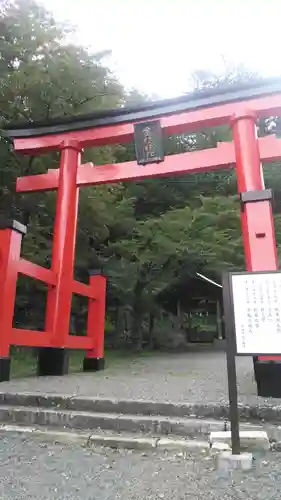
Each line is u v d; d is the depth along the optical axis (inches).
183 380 225.0
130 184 727.7
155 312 766.5
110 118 316.2
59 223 302.7
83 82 415.2
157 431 134.7
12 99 399.9
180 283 806.5
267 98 276.7
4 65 415.5
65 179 314.0
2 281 231.1
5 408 157.4
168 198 753.6
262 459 109.3
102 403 153.9
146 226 597.9
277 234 587.8
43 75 390.9
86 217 482.9
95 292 335.9
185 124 297.9
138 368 331.6
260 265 212.5
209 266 622.2
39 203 443.2
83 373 281.7
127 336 714.8
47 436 134.7
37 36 412.2
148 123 304.5
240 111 274.8
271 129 835.4
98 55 451.8
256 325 118.2
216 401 148.9
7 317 229.9
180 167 301.6
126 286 604.7
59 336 274.4
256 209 223.5
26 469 106.0
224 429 128.3
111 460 113.2
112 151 556.1
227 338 117.9
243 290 122.8
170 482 96.4
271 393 163.3
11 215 428.1
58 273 288.8
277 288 120.2
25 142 332.8
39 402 163.5
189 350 711.7
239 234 605.3
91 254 564.7
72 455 117.4
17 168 424.8
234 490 90.8
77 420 144.7
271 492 89.2
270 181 705.6
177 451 119.2
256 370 167.9
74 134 325.1
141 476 100.7
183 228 586.9
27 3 430.3
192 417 140.8
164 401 149.8
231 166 296.7
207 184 762.8
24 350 473.4
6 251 236.5
